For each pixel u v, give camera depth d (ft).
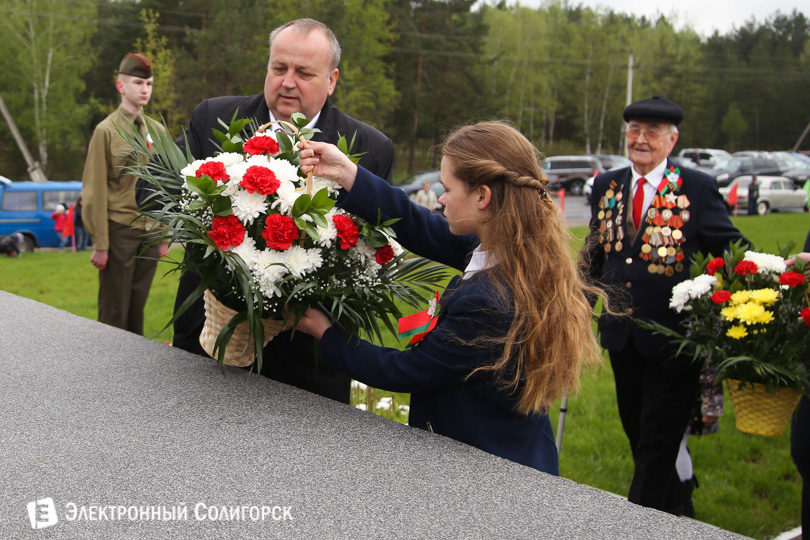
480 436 6.16
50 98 101.45
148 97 15.28
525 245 6.05
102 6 113.50
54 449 5.76
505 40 151.23
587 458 13.85
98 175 14.84
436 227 7.35
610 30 167.22
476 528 4.82
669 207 11.59
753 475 13.44
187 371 7.64
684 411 11.30
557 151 165.37
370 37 105.29
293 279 6.47
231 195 6.38
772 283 10.04
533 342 5.85
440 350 5.98
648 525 4.93
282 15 90.74
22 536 4.63
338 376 9.03
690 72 184.75
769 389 9.24
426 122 126.72
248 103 9.21
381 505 5.06
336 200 7.06
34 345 8.41
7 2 99.81
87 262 39.70
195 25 113.60
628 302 11.60
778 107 196.34
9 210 47.60
